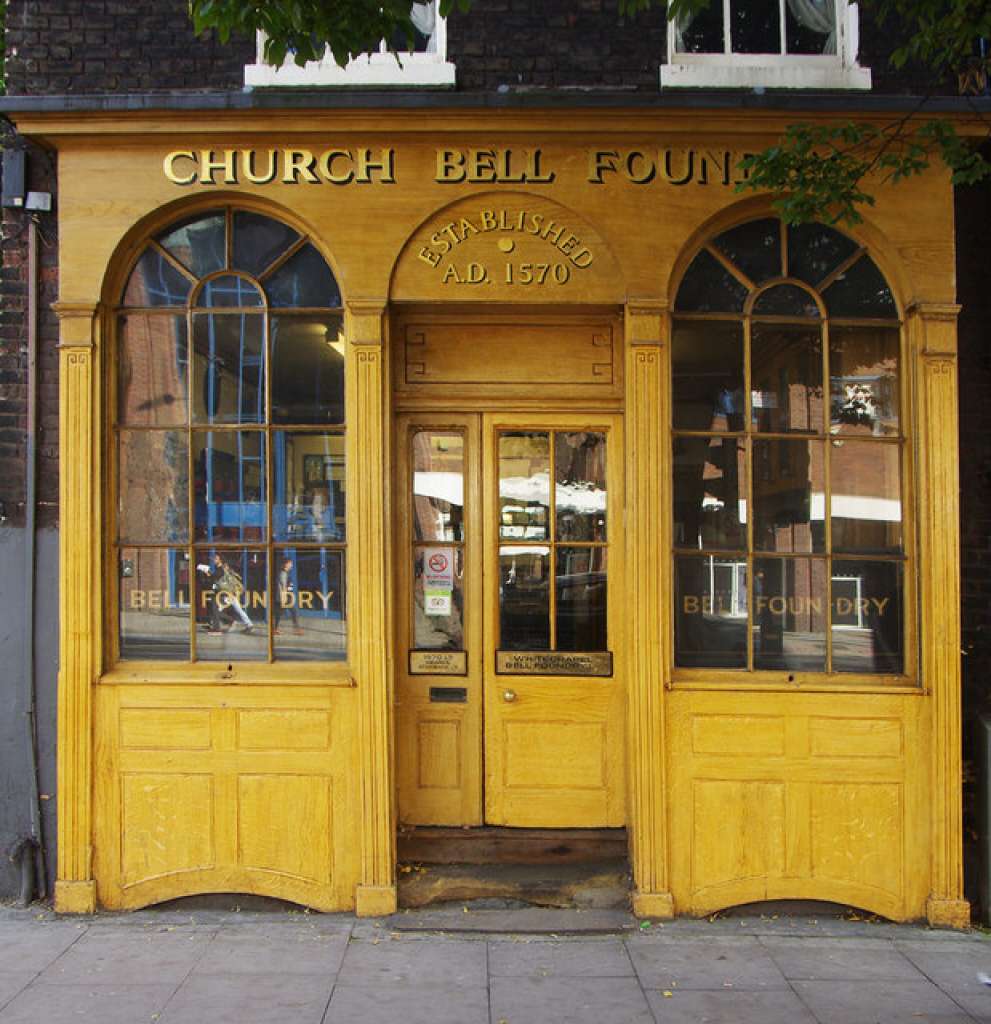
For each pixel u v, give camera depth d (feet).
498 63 17.03
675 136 16.66
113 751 16.37
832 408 17.17
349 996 13.52
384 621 16.29
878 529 17.07
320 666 16.71
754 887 16.37
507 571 17.93
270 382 16.99
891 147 16.71
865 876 16.39
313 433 17.01
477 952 14.94
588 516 17.95
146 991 13.61
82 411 16.43
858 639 16.96
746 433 17.01
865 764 16.43
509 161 16.62
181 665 16.69
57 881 16.20
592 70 17.08
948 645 16.37
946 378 16.61
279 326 17.04
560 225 16.74
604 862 17.29
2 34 19.92
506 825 17.61
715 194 16.71
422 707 17.74
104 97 15.99
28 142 16.66
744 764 16.40
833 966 14.65
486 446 17.88
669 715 16.42
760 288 17.15
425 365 17.74
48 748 16.76
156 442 16.98
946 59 15.06
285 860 16.34
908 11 15.69
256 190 16.56
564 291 16.75
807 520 17.03
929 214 16.81
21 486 16.93
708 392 17.06
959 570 16.75
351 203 16.62
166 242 17.07
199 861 16.33
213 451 16.99
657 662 16.28
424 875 16.98
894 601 17.01
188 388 16.97
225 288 17.04
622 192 16.69
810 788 16.43
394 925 15.76
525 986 13.88
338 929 15.66
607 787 17.62
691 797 16.38
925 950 15.28
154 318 17.01
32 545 16.76
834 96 16.62
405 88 16.63
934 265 16.78
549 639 17.85
